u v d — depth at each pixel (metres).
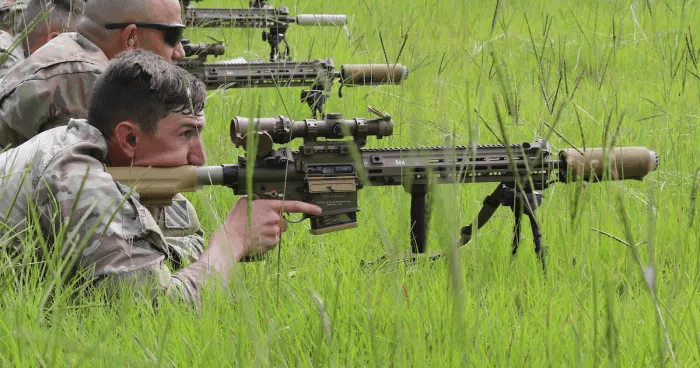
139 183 4.03
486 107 7.94
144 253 3.92
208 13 9.50
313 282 4.34
